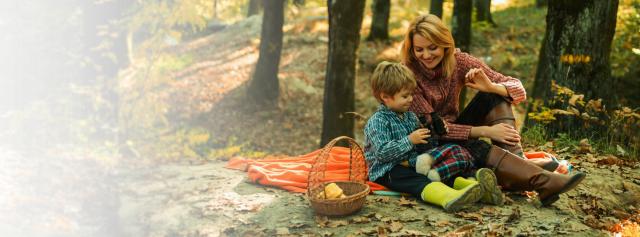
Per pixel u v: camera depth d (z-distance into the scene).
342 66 9.91
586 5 6.39
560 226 3.46
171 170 4.94
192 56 15.98
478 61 4.28
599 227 3.54
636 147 5.60
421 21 3.98
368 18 20.19
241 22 19.05
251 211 3.83
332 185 3.74
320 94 14.79
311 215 3.72
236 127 12.85
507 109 4.08
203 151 9.91
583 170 4.77
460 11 12.73
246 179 4.60
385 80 3.83
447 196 3.64
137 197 4.07
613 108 6.97
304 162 4.89
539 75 9.52
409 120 3.99
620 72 12.27
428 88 4.18
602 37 6.42
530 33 18.17
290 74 15.66
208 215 3.77
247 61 15.99
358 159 4.22
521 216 3.59
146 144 4.39
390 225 3.49
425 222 3.52
